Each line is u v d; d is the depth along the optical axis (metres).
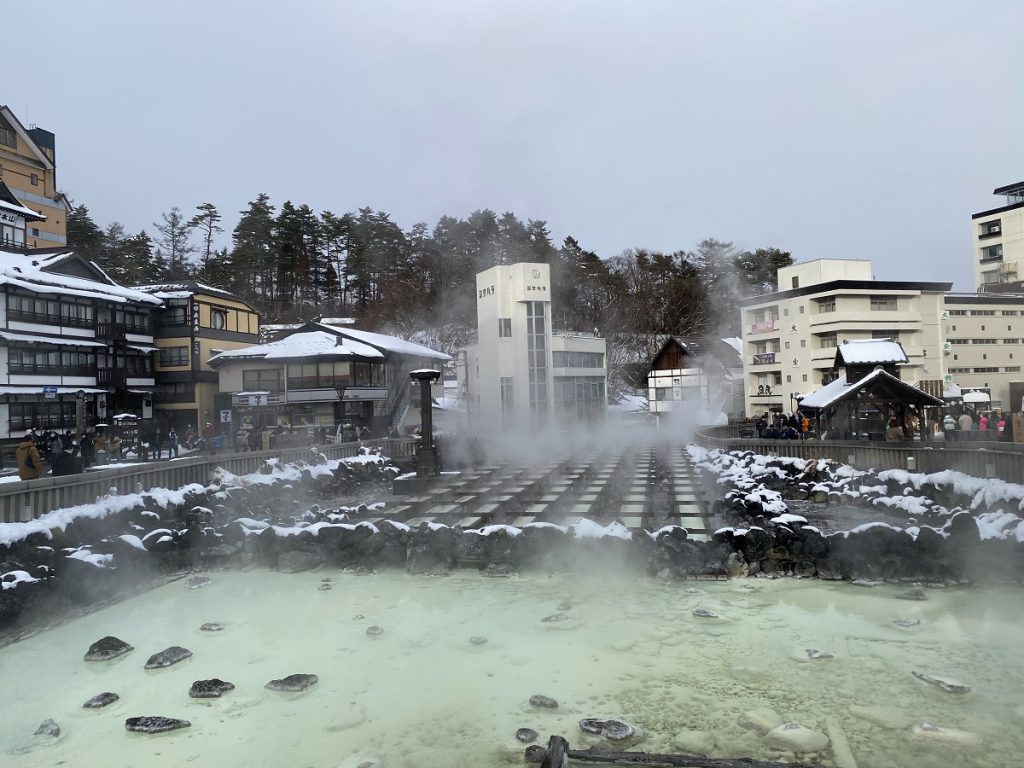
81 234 62.44
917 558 12.08
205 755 6.67
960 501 15.98
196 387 44.75
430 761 6.35
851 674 8.15
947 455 17.73
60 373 37.31
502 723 7.18
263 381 40.62
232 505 19.22
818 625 9.97
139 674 8.87
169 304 45.19
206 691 8.06
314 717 7.45
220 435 30.16
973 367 48.31
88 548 13.49
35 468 15.10
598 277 73.81
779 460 23.14
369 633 10.12
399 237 68.88
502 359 45.75
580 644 9.45
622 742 6.59
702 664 8.59
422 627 10.46
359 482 26.80
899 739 6.55
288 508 21.12
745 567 12.69
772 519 14.50
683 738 6.65
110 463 26.17
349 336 42.69
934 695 7.50
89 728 7.34
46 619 11.12
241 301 49.75
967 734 6.54
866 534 12.60
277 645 9.84
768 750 6.40
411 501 20.53
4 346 34.09
